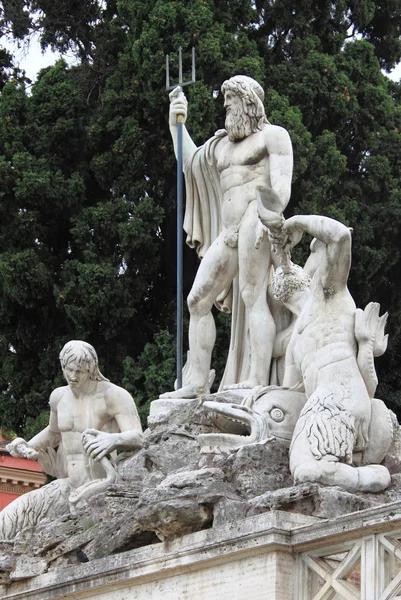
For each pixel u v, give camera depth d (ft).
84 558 49.52
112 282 82.64
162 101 84.48
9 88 87.45
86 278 82.12
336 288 48.98
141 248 83.92
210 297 56.03
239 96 55.88
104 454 53.16
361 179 87.97
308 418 47.24
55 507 55.01
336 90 87.10
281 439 48.85
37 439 56.54
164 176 85.46
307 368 48.67
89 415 55.11
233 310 55.98
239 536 44.11
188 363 56.65
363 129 88.74
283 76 86.99
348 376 48.01
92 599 48.42
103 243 84.58
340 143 88.53
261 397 50.44
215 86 84.89
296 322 50.03
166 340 81.10
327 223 48.49
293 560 43.47
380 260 84.23
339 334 48.49
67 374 55.16
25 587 50.93
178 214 59.82
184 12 84.99
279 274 51.21
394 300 86.28
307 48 89.25
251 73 84.89
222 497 45.80
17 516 55.06
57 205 85.25
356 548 41.93
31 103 87.71
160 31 85.10
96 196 87.81
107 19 94.22
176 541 46.24
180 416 53.42
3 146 87.20
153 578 46.60
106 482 52.95
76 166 87.51
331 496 44.65
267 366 54.03
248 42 86.84
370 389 48.49
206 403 50.83
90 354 55.16
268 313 54.44
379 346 48.83
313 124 87.45
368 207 85.66
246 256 54.70
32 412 83.92
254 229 54.70
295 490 44.75
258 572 43.62
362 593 41.32
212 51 84.07
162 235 86.28
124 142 84.89
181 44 84.64
